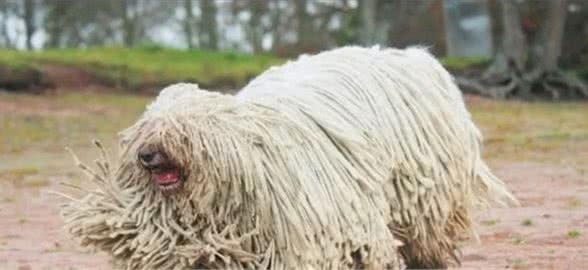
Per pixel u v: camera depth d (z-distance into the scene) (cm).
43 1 6969
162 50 4975
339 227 754
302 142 761
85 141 3059
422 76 837
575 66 4753
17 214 1605
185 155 727
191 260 740
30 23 6606
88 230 757
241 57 5056
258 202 740
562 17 4569
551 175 1972
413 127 813
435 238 834
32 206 1709
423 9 5369
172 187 733
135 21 7081
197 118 738
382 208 784
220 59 4941
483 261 1111
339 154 772
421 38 5362
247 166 737
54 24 7019
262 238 745
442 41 5350
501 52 4538
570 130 2998
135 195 754
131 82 4359
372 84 813
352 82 809
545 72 4525
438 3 5369
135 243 746
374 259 769
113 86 4334
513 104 4194
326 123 777
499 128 3177
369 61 827
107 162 766
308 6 6347
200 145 729
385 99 812
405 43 5362
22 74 4116
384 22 5212
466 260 1114
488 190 867
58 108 3791
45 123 3456
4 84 4088
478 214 1418
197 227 744
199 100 752
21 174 2264
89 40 7175
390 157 798
